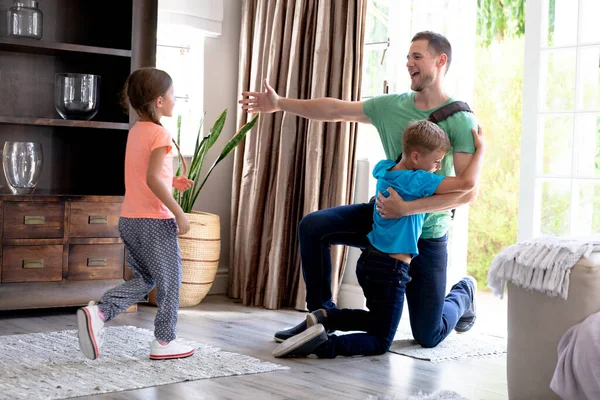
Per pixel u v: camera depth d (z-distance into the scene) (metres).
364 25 4.39
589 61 3.64
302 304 4.55
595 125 3.63
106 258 4.25
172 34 4.93
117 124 4.34
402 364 3.26
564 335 2.48
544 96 3.79
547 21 3.78
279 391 2.75
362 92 4.63
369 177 4.54
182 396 2.65
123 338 3.52
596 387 2.33
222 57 5.08
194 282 4.51
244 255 4.84
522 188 3.83
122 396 2.63
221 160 5.10
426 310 3.48
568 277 2.48
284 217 4.64
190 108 5.02
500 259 2.63
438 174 3.40
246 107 4.23
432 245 3.46
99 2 4.66
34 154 4.12
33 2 4.18
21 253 4.02
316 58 4.51
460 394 2.83
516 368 2.62
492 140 7.42
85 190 4.68
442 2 4.35
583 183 3.67
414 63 3.38
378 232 3.32
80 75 4.23
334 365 3.19
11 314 4.14
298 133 4.64
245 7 4.97
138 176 3.12
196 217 4.51
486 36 7.37
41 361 3.05
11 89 4.46
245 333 3.81
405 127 3.49
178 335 3.70
